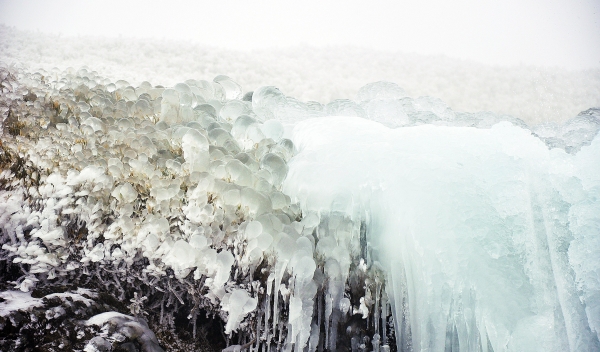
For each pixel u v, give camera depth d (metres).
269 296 1.36
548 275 1.36
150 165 1.54
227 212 1.44
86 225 1.47
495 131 1.61
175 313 1.44
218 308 1.41
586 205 1.44
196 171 1.50
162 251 1.38
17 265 1.44
